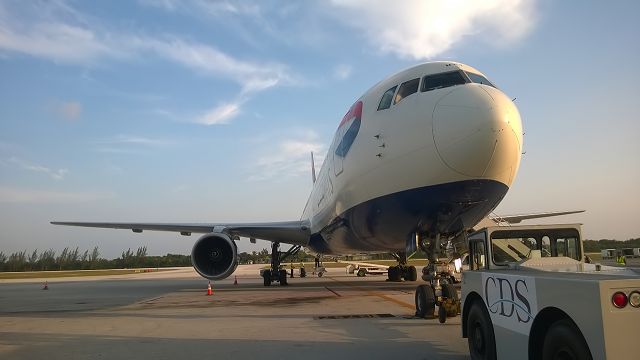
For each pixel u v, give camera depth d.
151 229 22.06
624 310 3.71
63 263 112.44
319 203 18.44
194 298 17.20
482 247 6.75
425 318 10.36
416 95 10.67
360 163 12.02
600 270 5.09
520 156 9.87
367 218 12.32
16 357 7.36
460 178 9.49
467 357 6.79
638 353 3.68
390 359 6.73
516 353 5.05
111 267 114.00
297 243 22.50
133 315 12.37
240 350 7.51
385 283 23.59
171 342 8.34
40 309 14.55
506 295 5.29
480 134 9.10
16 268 109.62
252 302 15.04
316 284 24.12
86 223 22.27
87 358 7.20
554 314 4.50
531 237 6.43
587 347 3.93
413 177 10.08
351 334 8.70
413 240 11.35
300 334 8.81
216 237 17.69
